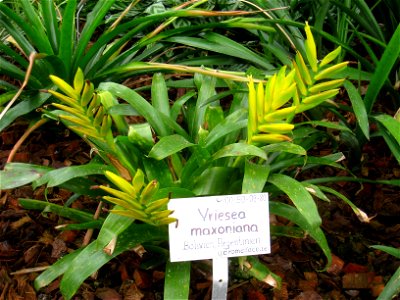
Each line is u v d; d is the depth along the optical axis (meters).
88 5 2.14
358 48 2.16
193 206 1.06
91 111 1.02
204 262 1.32
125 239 1.13
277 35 1.90
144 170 1.25
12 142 1.87
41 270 1.41
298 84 1.08
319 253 1.45
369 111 1.50
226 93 1.32
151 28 2.06
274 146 1.13
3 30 1.91
